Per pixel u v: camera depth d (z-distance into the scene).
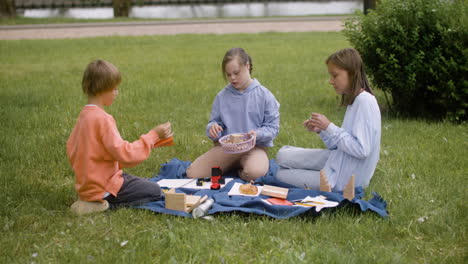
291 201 3.48
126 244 2.88
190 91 7.89
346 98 3.64
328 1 36.03
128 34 19.62
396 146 4.98
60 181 4.11
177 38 17.17
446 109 6.00
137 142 3.27
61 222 3.20
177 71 9.99
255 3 36.28
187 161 4.57
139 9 34.84
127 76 9.40
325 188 3.58
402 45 5.87
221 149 4.10
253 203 3.34
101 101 3.29
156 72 9.85
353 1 35.66
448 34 5.66
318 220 3.18
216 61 11.45
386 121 6.03
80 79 9.06
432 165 4.34
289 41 15.54
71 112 6.48
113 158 3.31
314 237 2.99
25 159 4.54
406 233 3.04
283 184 3.89
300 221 3.19
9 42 16.02
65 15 33.44
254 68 10.23
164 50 13.86
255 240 2.92
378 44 6.03
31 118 6.00
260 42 15.44
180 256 2.75
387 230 3.07
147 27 22.50
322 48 13.55
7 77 9.19
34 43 15.79
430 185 3.85
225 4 36.22
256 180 4.00
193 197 3.46
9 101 6.92
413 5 5.82
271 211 3.30
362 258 2.68
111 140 3.18
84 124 3.22
